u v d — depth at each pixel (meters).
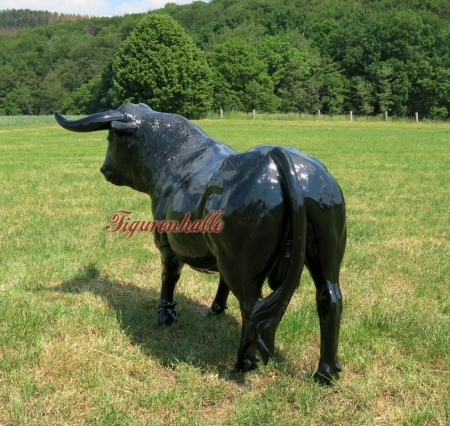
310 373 4.04
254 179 3.46
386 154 21.28
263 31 92.12
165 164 4.57
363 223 9.66
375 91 71.69
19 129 39.19
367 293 6.14
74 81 103.00
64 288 6.13
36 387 3.89
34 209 10.56
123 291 6.08
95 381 3.98
